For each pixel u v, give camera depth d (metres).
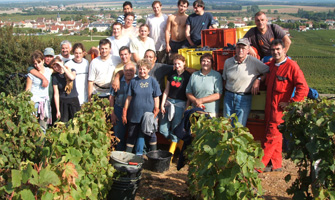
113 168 5.22
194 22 8.70
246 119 6.59
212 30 7.82
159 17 9.26
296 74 5.97
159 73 7.34
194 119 5.33
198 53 7.17
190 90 6.84
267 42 6.91
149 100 6.68
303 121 4.61
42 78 7.13
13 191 3.46
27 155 5.90
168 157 6.56
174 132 5.82
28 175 3.39
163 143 7.89
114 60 7.57
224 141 4.02
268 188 5.79
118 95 6.99
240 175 4.09
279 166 6.55
